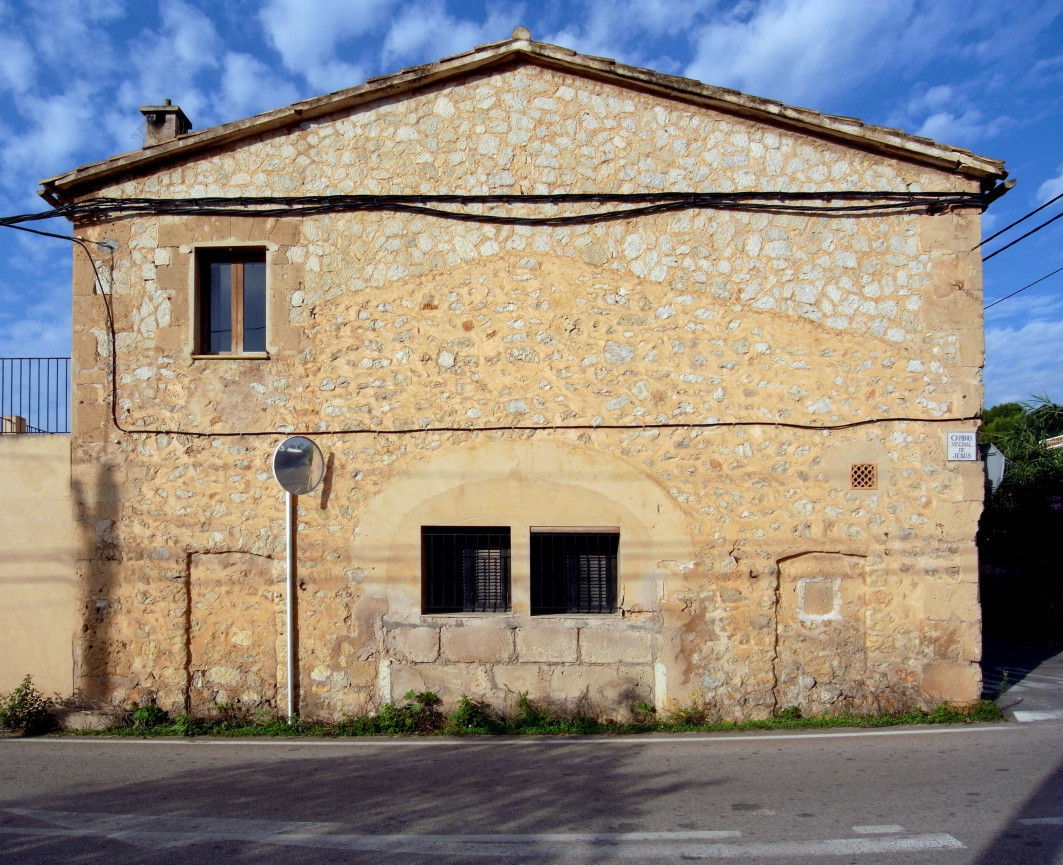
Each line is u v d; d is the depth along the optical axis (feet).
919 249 26.53
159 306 26.66
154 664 25.93
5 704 25.72
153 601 26.08
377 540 26.07
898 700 25.31
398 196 26.63
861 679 25.57
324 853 14.99
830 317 26.37
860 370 26.25
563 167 26.86
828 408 26.16
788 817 16.61
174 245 26.73
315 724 25.30
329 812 17.26
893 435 26.07
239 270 27.43
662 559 25.80
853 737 23.13
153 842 15.66
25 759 21.95
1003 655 36.17
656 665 25.52
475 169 26.94
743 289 26.48
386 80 26.63
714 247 26.61
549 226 26.73
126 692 25.93
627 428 26.20
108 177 26.84
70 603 26.21
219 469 26.35
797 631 25.68
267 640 25.98
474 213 26.84
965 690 25.40
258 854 14.98
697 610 25.64
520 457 26.25
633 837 15.64
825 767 20.13
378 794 18.48
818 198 26.58
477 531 26.55
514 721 25.03
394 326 26.63
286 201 26.66
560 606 26.32
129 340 26.66
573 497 26.08
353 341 26.61
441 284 26.68
